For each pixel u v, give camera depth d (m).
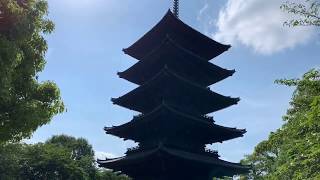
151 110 43.25
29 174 86.81
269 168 62.12
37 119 19.69
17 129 19.70
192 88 41.94
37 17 19.34
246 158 66.25
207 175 41.50
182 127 40.84
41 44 20.81
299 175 17.44
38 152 90.00
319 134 15.70
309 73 15.88
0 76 16.28
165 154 37.06
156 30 44.59
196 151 41.81
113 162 41.91
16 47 17.33
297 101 26.14
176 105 42.00
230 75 45.41
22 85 19.88
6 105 18.89
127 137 44.22
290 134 24.36
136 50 47.22
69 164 91.31
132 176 43.19
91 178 98.69
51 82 21.72
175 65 43.78
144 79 46.53
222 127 42.06
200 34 44.91
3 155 78.50
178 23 43.59
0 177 79.81
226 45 46.47
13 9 17.59
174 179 39.88
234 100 43.75
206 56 48.38
